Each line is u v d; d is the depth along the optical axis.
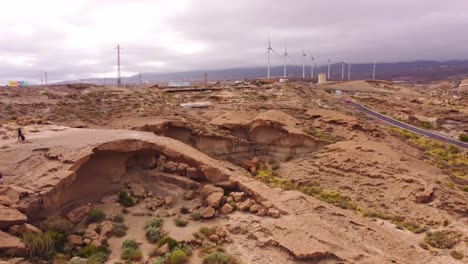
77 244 25.72
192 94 88.31
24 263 21.66
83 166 31.86
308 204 31.23
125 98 74.69
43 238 23.72
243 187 33.50
